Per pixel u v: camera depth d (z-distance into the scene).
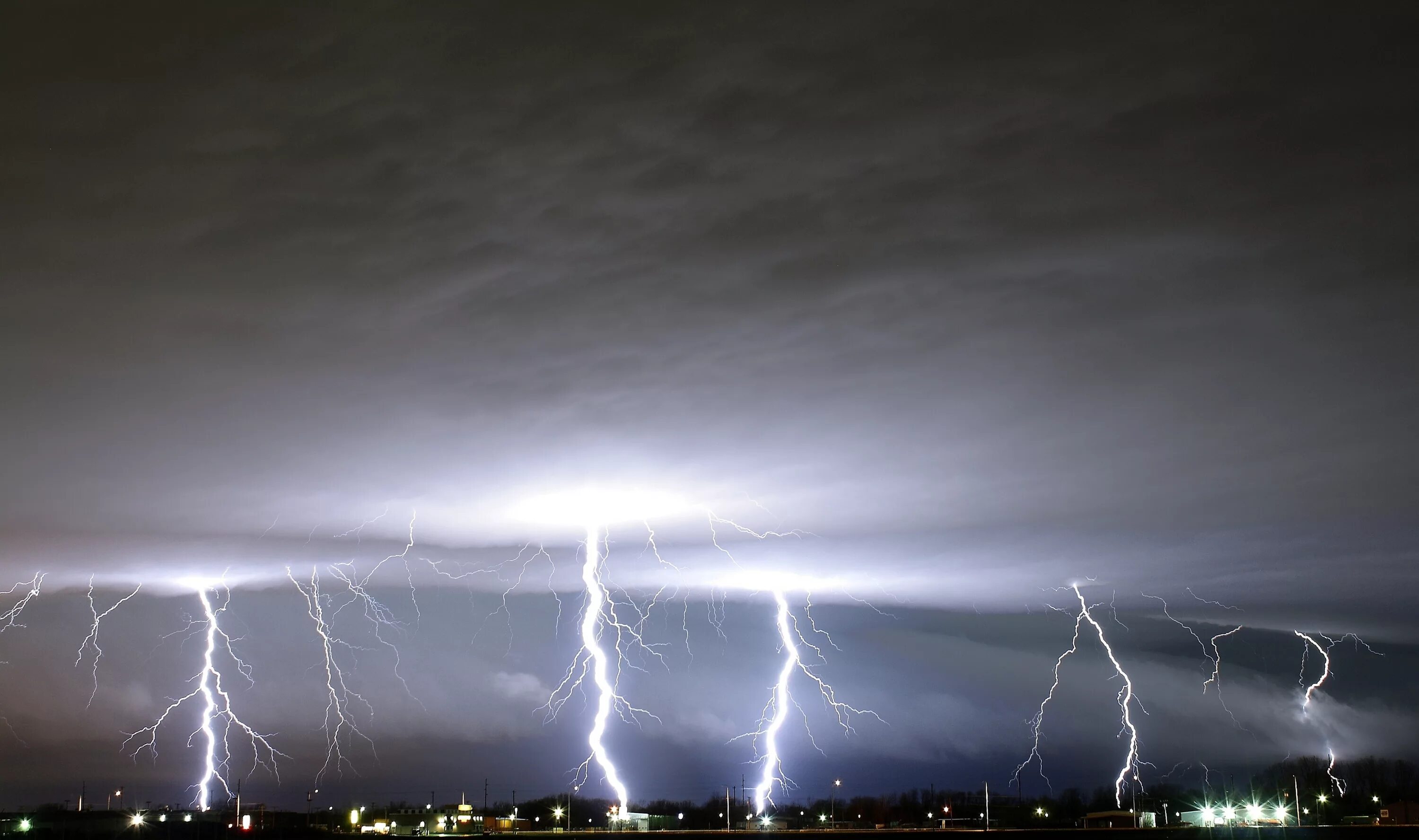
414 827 65.56
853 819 74.00
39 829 54.53
